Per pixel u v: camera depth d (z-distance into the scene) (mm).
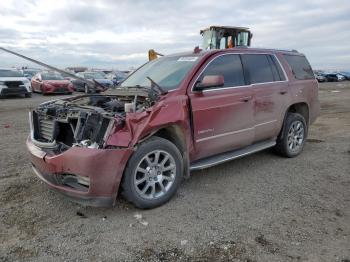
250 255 2945
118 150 3459
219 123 4508
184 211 3801
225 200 4094
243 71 4984
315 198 4129
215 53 4711
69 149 3475
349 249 3020
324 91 23406
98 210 3832
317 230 3352
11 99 17688
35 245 3127
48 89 20219
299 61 6207
